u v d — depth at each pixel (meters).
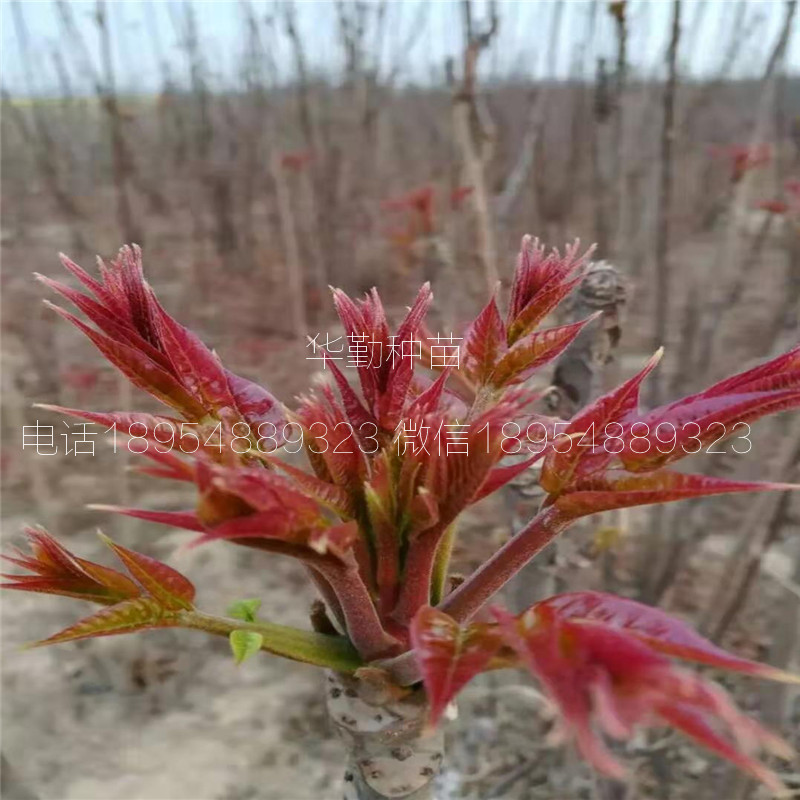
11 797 0.53
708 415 0.15
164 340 0.16
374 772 0.17
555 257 0.19
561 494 0.15
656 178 0.64
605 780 0.45
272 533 0.12
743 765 0.09
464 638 0.12
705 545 0.70
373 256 1.22
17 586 0.15
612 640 0.10
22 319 1.01
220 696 0.67
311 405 0.15
